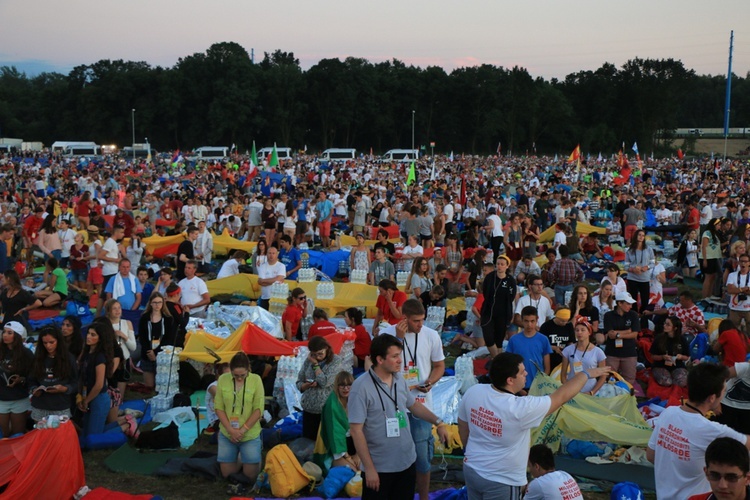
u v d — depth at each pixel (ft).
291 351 37.86
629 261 51.03
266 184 123.24
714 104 646.74
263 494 27.37
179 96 443.32
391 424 20.77
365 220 91.15
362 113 470.39
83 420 31.81
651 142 485.56
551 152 482.69
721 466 15.58
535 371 33.47
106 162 272.92
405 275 57.47
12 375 31.07
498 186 144.25
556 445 30.71
